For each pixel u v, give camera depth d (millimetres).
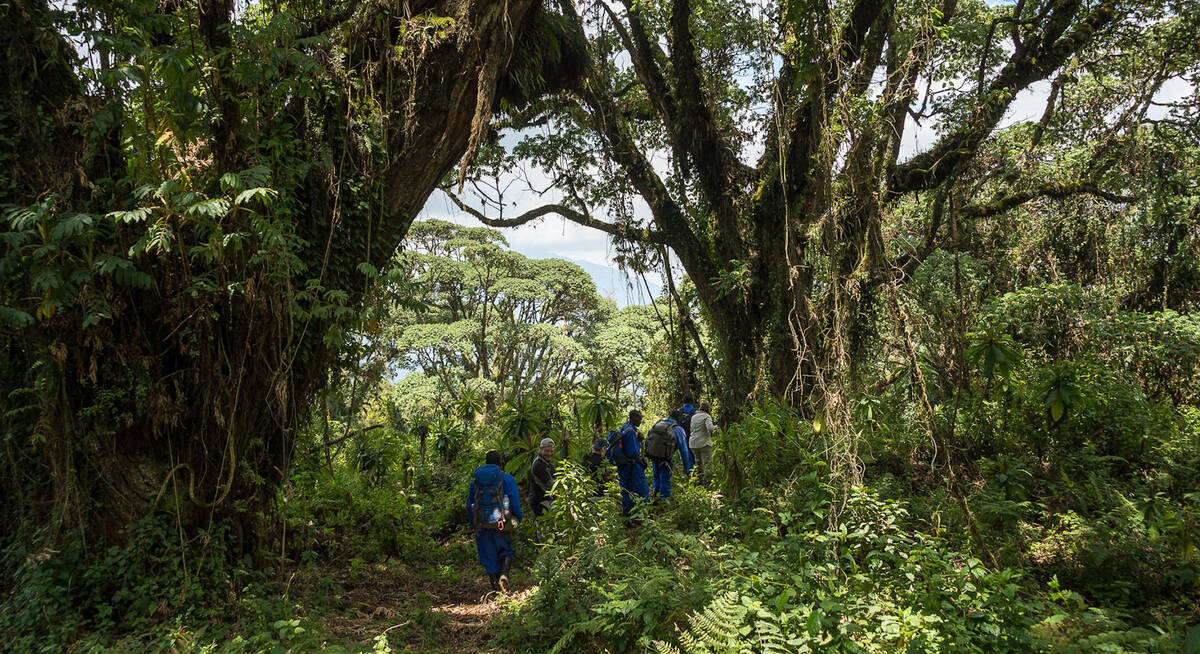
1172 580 5145
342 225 6582
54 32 5000
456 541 8867
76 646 4629
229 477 5797
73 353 5230
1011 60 12039
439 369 33500
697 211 14891
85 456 5363
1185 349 9969
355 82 6727
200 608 5273
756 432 8602
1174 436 7750
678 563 5516
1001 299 10992
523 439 10648
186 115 5312
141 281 5039
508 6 7492
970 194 13078
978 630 4023
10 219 4648
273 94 6047
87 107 5078
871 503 5793
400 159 7098
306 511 7148
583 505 6738
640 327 36469
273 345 5996
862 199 7727
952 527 6445
